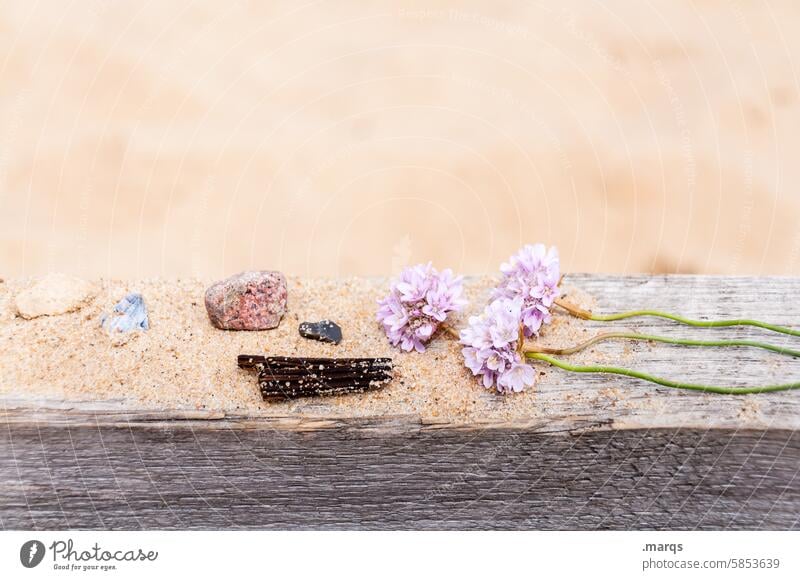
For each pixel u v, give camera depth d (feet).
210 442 1.47
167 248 2.53
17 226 2.59
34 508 1.44
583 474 1.45
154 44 3.42
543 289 1.58
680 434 1.47
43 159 2.85
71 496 1.44
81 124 3.01
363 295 1.68
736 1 3.63
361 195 2.81
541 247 1.60
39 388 1.51
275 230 2.66
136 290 1.66
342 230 2.65
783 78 3.15
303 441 1.48
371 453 1.47
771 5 3.61
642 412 1.49
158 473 1.45
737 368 1.54
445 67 3.36
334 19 3.65
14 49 3.30
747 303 1.63
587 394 1.51
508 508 1.44
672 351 1.56
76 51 3.32
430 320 1.58
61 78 3.19
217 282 1.62
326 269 2.51
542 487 1.45
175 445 1.47
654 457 1.46
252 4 3.75
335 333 1.59
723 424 1.47
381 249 2.61
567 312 1.63
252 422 1.49
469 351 1.53
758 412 1.48
